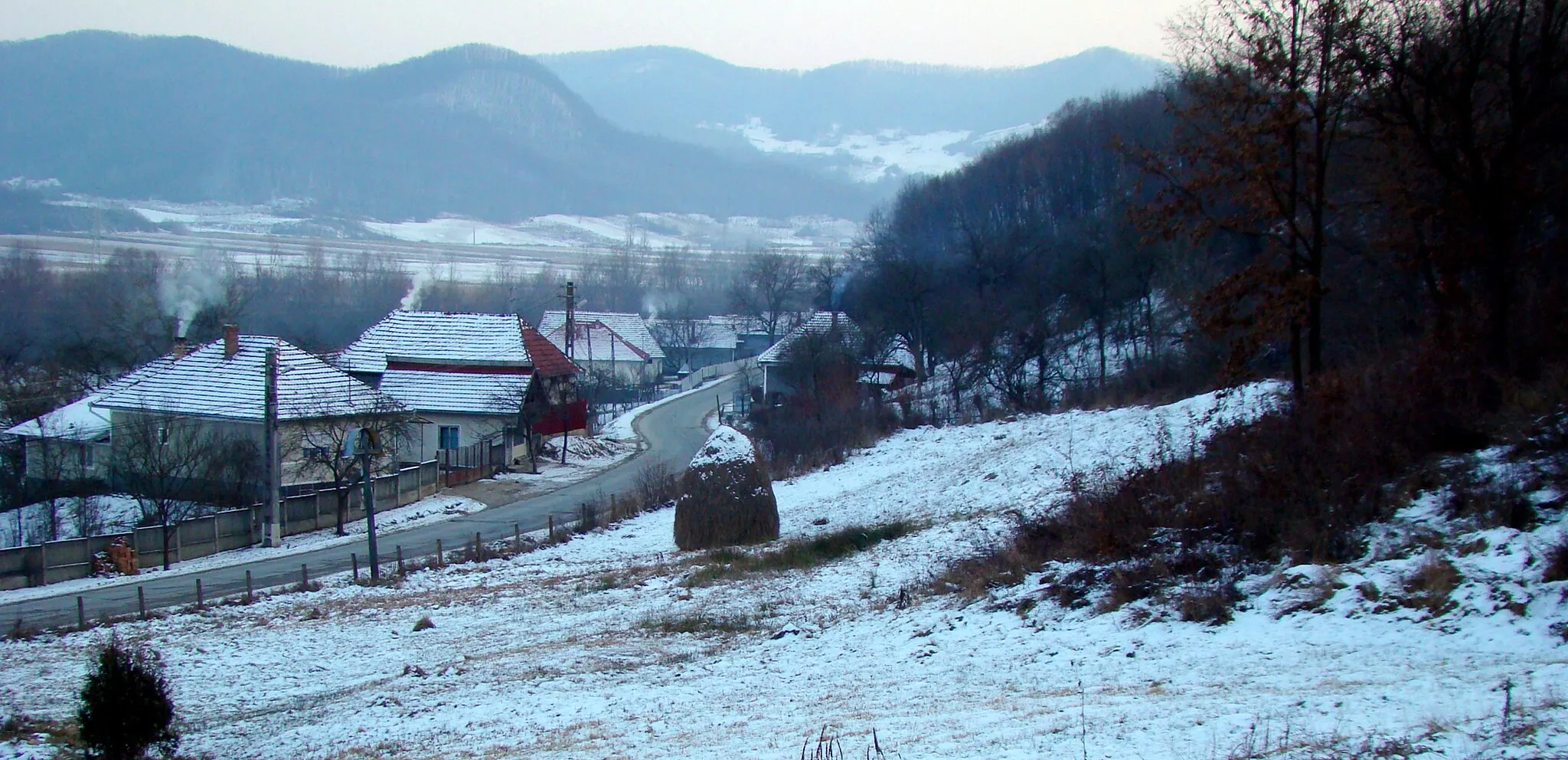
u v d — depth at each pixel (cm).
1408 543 1332
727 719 1129
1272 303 2191
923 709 1070
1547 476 1393
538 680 1511
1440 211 2195
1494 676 905
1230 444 1973
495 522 4109
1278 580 1317
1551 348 1917
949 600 1695
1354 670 995
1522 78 2252
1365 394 1858
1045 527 1923
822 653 1509
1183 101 3728
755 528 2941
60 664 2014
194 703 1644
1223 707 909
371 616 2348
